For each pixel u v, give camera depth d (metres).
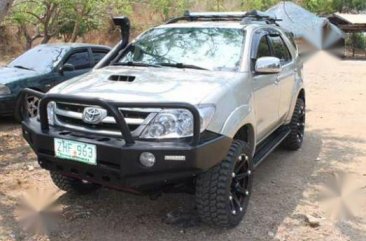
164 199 4.84
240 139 4.54
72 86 4.20
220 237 4.05
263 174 5.79
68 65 8.61
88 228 4.18
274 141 5.80
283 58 6.18
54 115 4.04
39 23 17.61
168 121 3.60
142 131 3.62
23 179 5.36
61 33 20.67
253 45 4.97
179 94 3.82
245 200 4.40
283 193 5.14
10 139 7.21
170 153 3.50
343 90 14.16
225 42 4.94
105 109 3.69
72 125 3.92
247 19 5.48
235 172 4.16
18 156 6.29
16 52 24.05
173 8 20.05
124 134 3.56
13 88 7.89
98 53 9.62
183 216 4.36
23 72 8.34
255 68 4.68
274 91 5.39
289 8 21.72
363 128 8.63
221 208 3.95
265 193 5.12
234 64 4.65
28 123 4.21
